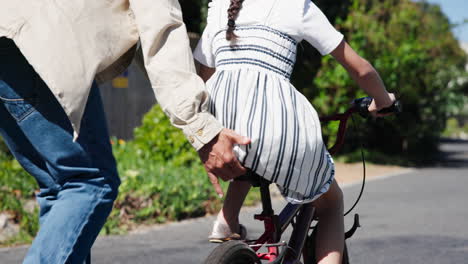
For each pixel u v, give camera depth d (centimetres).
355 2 1661
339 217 280
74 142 225
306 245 289
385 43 1678
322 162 248
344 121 285
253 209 750
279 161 235
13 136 236
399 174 1406
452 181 1213
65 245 216
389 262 484
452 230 629
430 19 2055
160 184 681
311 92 1620
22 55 221
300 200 248
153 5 226
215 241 275
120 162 857
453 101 1998
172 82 222
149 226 637
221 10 267
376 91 262
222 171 229
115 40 227
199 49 276
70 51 216
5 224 573
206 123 223
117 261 480
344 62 254
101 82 239
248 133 234
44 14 217
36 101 221
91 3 223
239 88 241
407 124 1852
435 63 1866
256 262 248
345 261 300
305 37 252
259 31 248
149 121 981
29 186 682
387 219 702
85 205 223
